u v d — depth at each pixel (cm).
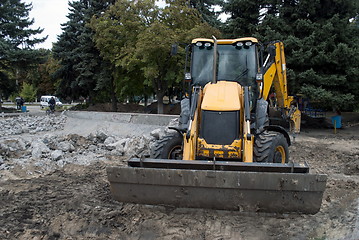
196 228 485
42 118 1900
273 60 1034
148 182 474
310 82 1652
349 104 1800
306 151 1139
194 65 704
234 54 691
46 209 545
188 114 625
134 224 495
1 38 2864
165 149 609
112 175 484
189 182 463
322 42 1622
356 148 1205
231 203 468
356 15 1800
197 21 1970
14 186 659
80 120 1694
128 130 1375
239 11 1884
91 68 2520
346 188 698
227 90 597
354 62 1625
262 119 632
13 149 922
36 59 2966
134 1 1980
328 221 521
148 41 1700
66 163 840
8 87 3178
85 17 2497
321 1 1694
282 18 1734
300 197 448
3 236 450
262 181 447
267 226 497
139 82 2302
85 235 464
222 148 544
